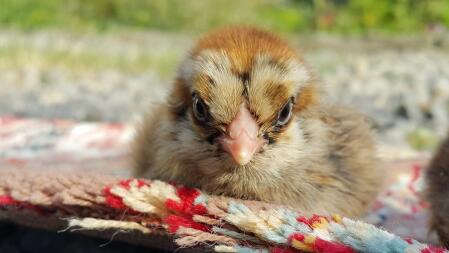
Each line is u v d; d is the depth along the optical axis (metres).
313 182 0.23
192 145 0.23
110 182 0.22
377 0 1.27
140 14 1.26
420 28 1.23
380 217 0.26
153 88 0.62
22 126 0.37
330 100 0.25
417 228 0.25
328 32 1.25
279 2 1.36
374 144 0.26
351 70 0.80
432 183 0.24
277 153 0.23
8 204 0.22
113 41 1.07
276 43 0.23
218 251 0.20
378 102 0.55
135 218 0.22
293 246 0.20
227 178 0.23
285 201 0.23
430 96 0.57
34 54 0.80
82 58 0.83
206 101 0.22
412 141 0.41
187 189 0.22
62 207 0.22
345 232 0.20
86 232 0.23
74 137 0.35
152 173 0.24
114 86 0.63
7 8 1.15
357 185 0.25
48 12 1.19
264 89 0.22
